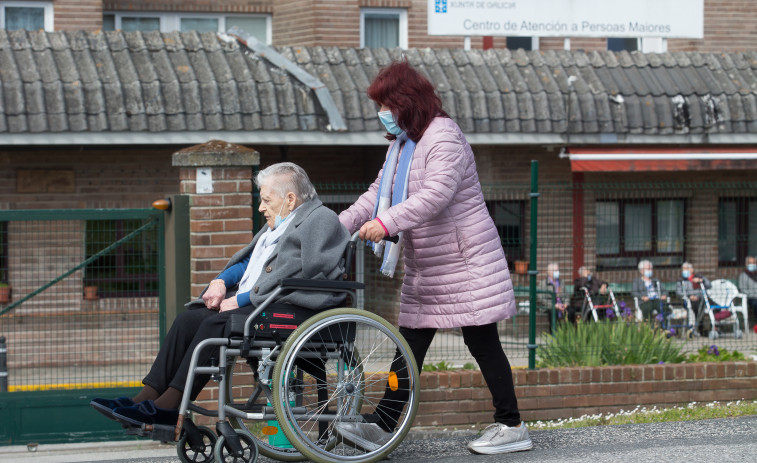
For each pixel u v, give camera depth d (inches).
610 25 620.4
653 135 575.8
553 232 408.8
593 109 567.8
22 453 310.0
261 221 313.1
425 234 202.4
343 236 197.9
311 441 188.5
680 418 325.4
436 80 561.0
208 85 509.0
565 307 399.5
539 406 345.1
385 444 197.5
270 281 190.4
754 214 433.7
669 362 374.6
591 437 229.8
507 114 553.6
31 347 339.3
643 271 416.5
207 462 194.5
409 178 200.7
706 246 431.2
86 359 340.8
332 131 513.0
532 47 722.2
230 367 202.5
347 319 190.5
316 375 199.3
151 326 342.6
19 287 369.4
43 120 472.1
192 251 304.3
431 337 210.5
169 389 187.0
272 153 594.6
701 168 577.0
